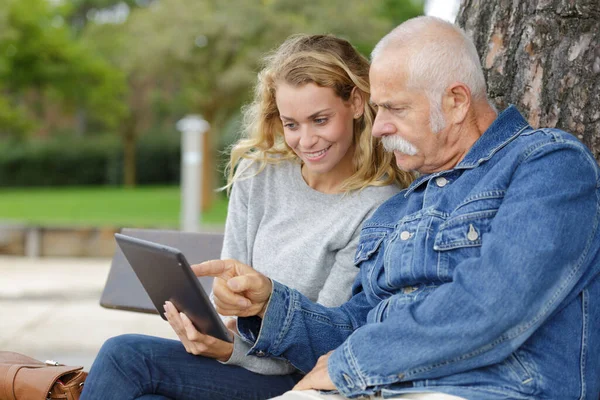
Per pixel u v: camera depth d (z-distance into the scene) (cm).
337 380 179
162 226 947
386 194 227
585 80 222
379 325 177
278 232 233
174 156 2575
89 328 543
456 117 192
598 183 180
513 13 237
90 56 1905
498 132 190
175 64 1636
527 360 173
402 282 195
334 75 217
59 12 1889
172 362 206
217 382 208
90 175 2512
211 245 257
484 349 170
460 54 189
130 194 2041
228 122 2067
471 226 183
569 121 225
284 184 238
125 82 2205
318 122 220
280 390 214
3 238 920
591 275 176
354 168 233
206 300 184
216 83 1645
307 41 226
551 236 168
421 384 177
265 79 234
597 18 221
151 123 2636
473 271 171
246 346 209
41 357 459
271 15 1547
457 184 191
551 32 228
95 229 923
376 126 196
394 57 190
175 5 1620
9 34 1694
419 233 192
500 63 240
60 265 859
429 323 172
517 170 181
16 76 1836
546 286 167
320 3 1595
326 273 228
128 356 203
